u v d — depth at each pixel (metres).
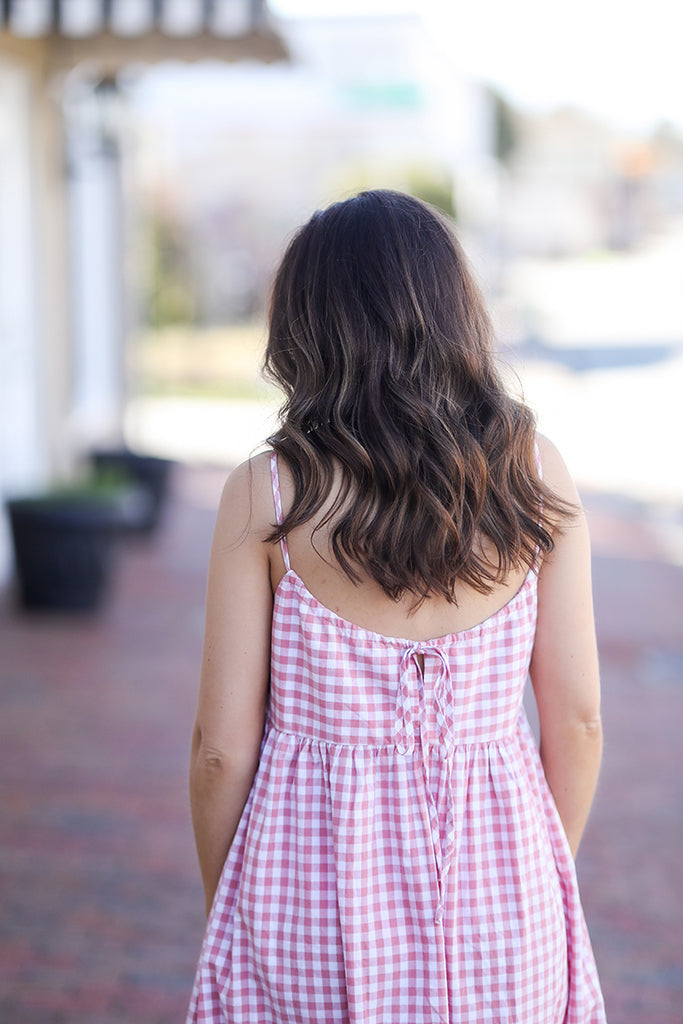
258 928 1.50
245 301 22.03
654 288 33.69
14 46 6.46
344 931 1.46
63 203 7.75
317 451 1.45
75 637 6.23
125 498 6.69
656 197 53.97
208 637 1.54
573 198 53.03
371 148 23.66
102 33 6.64
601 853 3.79
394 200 1.54
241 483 1.50
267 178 24.88
